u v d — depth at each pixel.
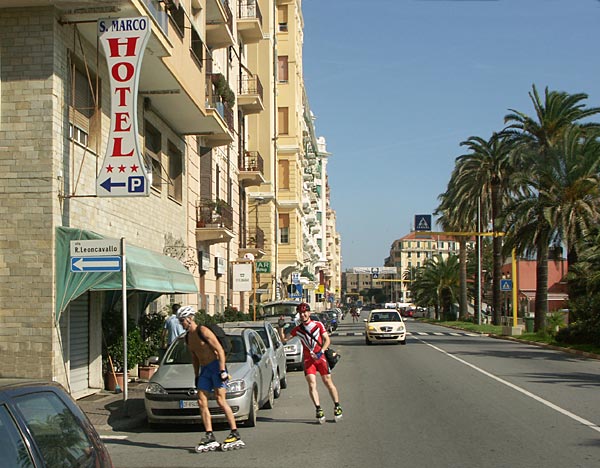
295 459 8.73
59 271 13.26
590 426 10.80
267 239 43.38
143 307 19.47
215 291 29.52
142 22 14.06
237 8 34.34
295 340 22.42
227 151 31.47
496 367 21.22
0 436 3.75
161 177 20.92
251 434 10.63
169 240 21.70
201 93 20.81
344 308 155.50
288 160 50.66
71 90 14.35
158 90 18.72
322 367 11.52
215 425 11.59
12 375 13.08
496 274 52.22
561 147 34.41
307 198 69.06
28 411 4.13
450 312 78.00
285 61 51.25
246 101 34.31
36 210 13.19
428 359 24.48
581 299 30.95
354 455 8.87
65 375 13.66
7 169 13.27
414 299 101.50
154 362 12.24
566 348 29.19
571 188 34.22
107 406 13.11
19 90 13.33
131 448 9.77
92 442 4.81
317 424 11.37
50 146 13.24
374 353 27.95
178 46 18.06
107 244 11.88
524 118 38.44
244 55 36.69
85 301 15.24
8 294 13.17
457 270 80.75
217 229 25.39
